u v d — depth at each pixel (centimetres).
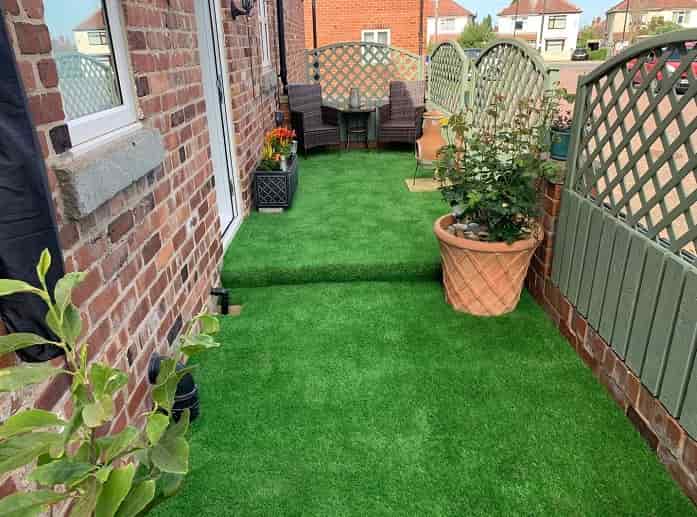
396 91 707
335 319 284
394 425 202
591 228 231
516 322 279
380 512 163
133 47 192
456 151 286
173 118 234
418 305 298
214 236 306
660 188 184
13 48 112
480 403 214
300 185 525
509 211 259
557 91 288
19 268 108
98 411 85
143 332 195
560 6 4791
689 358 165
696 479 164
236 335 269
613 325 213
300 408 213
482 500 167
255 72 473
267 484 174
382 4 1417
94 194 146
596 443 192
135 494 88
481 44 3988
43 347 117
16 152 104
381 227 391
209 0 338
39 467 86
